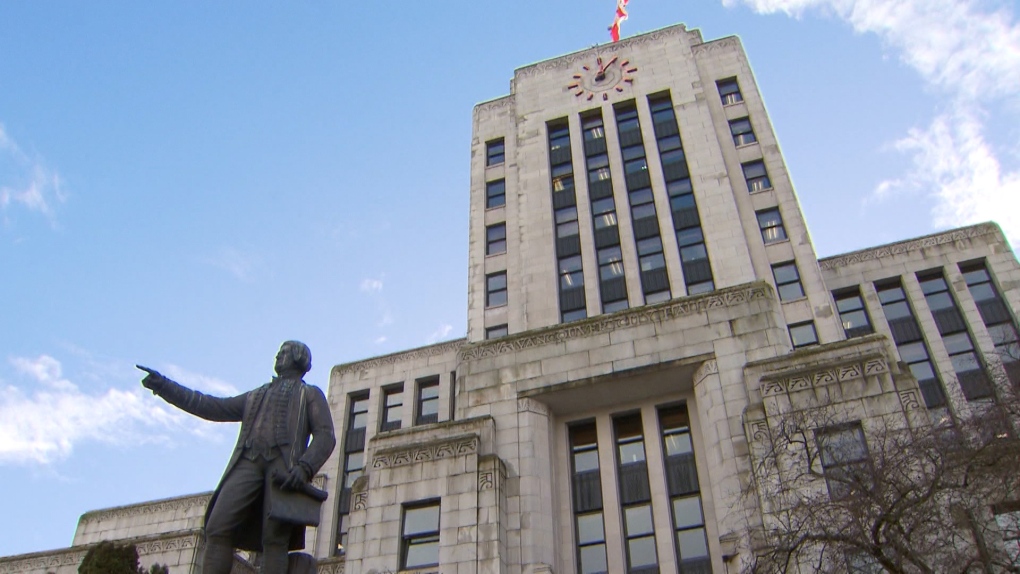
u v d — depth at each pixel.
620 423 29.38
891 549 16.73
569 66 52.62
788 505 19.47
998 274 42.16
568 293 42.25
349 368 48.41
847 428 21.33
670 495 26.98
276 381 11.16
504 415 29.11
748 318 28.33
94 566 14.30
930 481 16.73
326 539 41.00
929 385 39.56
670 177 45.03
